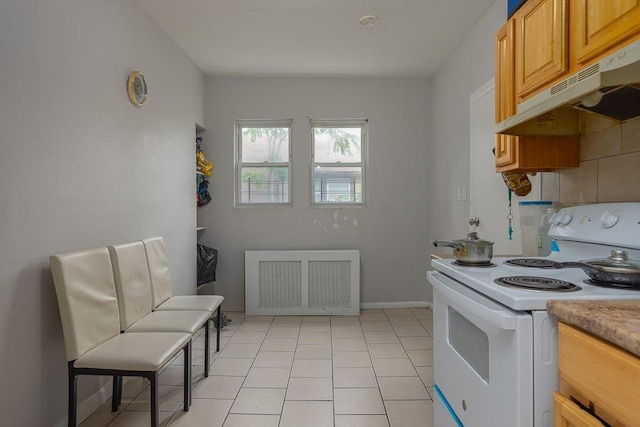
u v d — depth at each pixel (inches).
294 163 149.6
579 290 38.3
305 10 97.4
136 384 87.0
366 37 113.6
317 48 121.4
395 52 124.9
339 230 150.8
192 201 131.0
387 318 138.0
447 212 130.4
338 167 152.9
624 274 38.4
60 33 64.9
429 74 145.9
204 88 145.8
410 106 149.8
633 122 52.1
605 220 50.8
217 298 98.4
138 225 92.5
